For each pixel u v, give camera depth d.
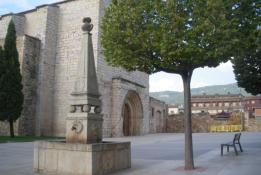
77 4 29.42
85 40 10.34
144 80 36.94
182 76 10.70
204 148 18.14
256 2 9.66
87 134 9.54
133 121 33.97
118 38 10.23
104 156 9.30
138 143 22.36
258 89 17.97
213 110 76.12
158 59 10.09
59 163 9.32
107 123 28.55
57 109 28.97
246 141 22.73
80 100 9.86
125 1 10.24
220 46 9.15
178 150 17.20
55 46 29.89
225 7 9.27
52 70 29.44
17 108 24.66
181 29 9.30
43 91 28.50
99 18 28.05
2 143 20.52
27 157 13.43
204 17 9.18
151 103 40.97
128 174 9.44
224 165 11.20
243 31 9.64
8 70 24.50
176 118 46.75
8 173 9.60
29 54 28.16
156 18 9.72
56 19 30.14
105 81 28.53
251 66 17.22
